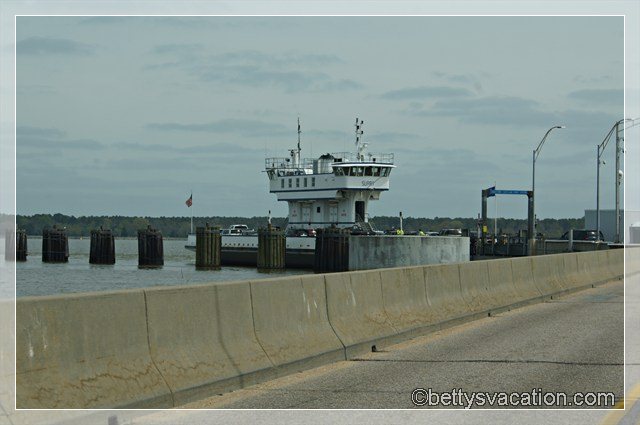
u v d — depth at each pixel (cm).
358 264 11094
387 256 10875
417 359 2412
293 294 2234
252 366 1966
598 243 11669
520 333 3055
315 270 12794
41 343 1427
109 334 1570
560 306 4216
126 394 1565
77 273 12925
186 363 1764
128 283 10988
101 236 15875
